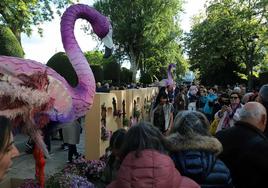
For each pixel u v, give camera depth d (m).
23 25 16.17
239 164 3.54
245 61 35.94
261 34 31.16
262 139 3.56
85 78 5.43
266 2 29.58
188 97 19.25
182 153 3.07
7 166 1.77
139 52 48.53
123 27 45.66
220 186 3.01
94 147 7.45
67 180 5.15
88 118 7.47
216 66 40.16
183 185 2.51
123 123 10.14
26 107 4.07
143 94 15.38
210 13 34.69
